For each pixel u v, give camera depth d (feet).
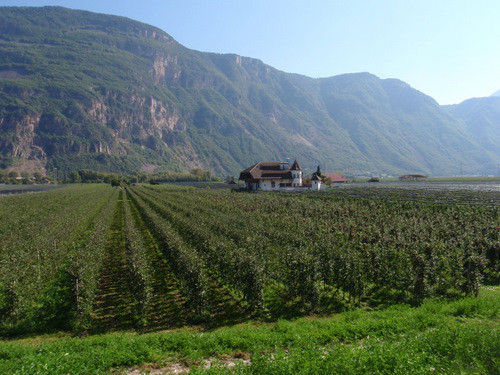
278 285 66.80
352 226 97.66
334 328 42.86
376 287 64.39
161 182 580.71
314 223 106.52
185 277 56.65
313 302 54.49
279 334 41.93
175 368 35.78
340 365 31.07
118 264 83.41
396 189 299.38
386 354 32.32
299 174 344.49
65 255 81.30
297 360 32.17
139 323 50.90
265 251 74.13
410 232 86.48
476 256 59.26
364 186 388.57
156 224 107.96
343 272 58.95
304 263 56.49
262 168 354.13
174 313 55.16
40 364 33.27
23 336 47.32
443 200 168.76
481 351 33.12
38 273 61.67
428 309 49.78
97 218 147.74
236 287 60.70
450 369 31.04
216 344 39.93
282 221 107.96
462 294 58.54
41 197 226.58
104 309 57.21
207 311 53.78
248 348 39.29
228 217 116.88
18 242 82.12
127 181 636.89
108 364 35.40
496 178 646.33
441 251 66.59
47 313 53.98
